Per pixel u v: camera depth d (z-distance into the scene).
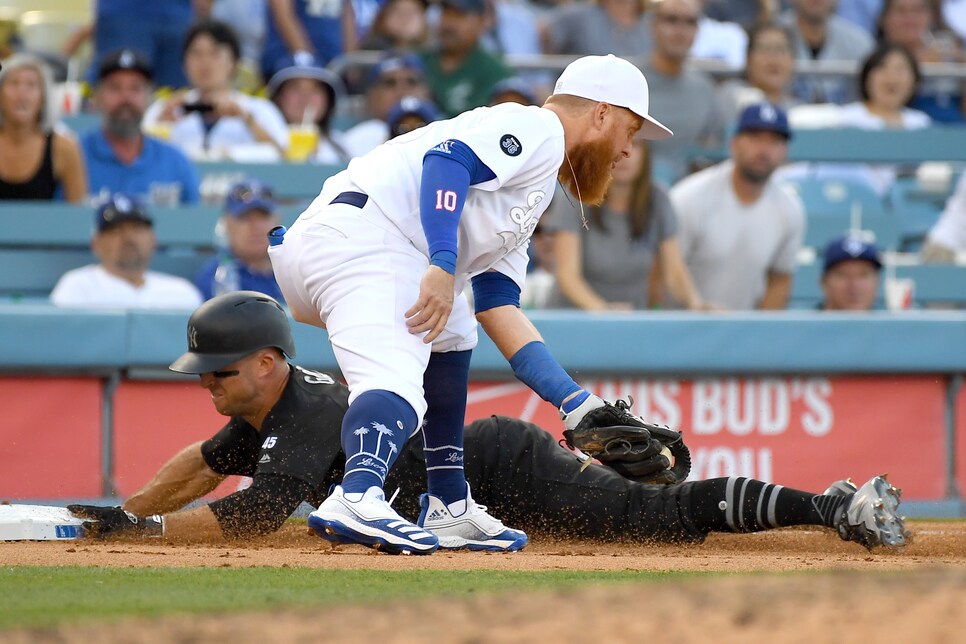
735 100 30.39
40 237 25.00
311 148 28.73
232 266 23.55
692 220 25.05
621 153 11.83
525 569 10.34
